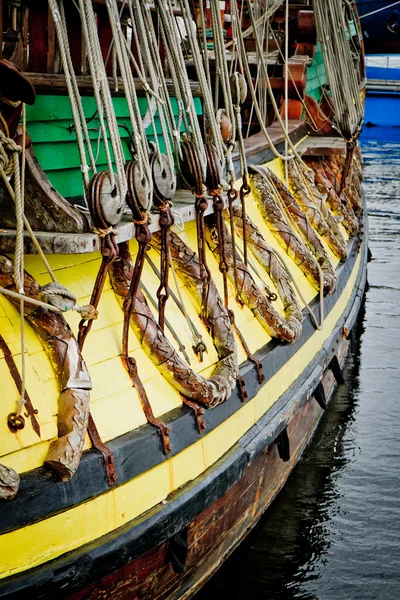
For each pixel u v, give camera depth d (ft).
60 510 15.21
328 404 36.22
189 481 18.76
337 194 40.65
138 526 16.71
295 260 30.19
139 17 17.80
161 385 18.66
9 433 14.93
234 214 26.21
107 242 15.88
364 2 122.93
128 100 16.63
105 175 15.64
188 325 20.59
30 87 14.39
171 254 21.27
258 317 24.56
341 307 36.04
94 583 16.21
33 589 14.75
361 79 59.98
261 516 26.25
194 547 19.79
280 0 31.09
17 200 14.65
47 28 18.71
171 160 18.53
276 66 41.22
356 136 40.50
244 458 20.84
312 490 28.66
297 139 38.32
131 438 16.84
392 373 39.86
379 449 32.12
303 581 23.73
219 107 32.04
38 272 16.84
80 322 16.53
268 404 23.95
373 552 25.30
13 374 15.37
